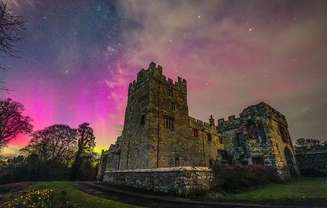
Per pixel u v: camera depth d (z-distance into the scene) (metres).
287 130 29.09
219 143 29.41
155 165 20.08
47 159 40.41
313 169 25.31
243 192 13.08
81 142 43.56
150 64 25.48
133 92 28.08
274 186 15.90
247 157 24.53
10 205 10.39
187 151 24.36
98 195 13.30
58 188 17.02
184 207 9.00
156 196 11.94
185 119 26.33
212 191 12.38
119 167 25.62
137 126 23.73
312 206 8.20
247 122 26.19
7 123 24.38
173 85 27.23
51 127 42.38
